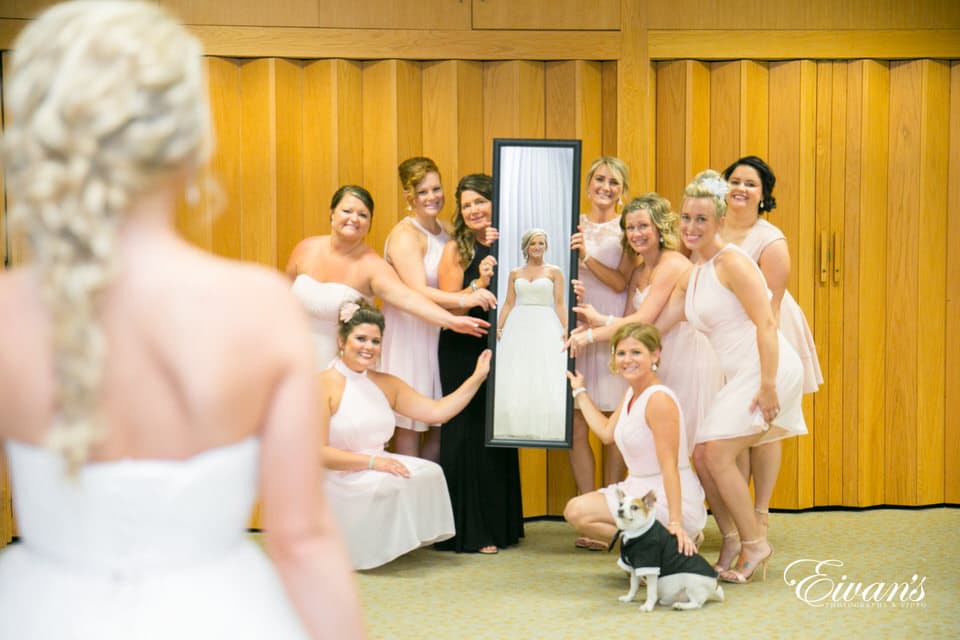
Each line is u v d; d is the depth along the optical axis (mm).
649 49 5605
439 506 4824
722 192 4406
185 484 1114
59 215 1039
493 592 4352
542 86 5633
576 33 5574
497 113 5617
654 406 4309
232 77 5512
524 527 5531
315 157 5562
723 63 5688
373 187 5590
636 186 5605
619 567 4742
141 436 1112
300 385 1153
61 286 1048
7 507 5297
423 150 5621
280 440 1149
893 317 5789
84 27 1071
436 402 4914
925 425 5809
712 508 4648
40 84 1060
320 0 5480
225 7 5441
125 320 1100
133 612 1112
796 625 3881
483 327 5000
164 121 1074
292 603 1187
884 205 5766
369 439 4750
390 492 4660
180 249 1144
